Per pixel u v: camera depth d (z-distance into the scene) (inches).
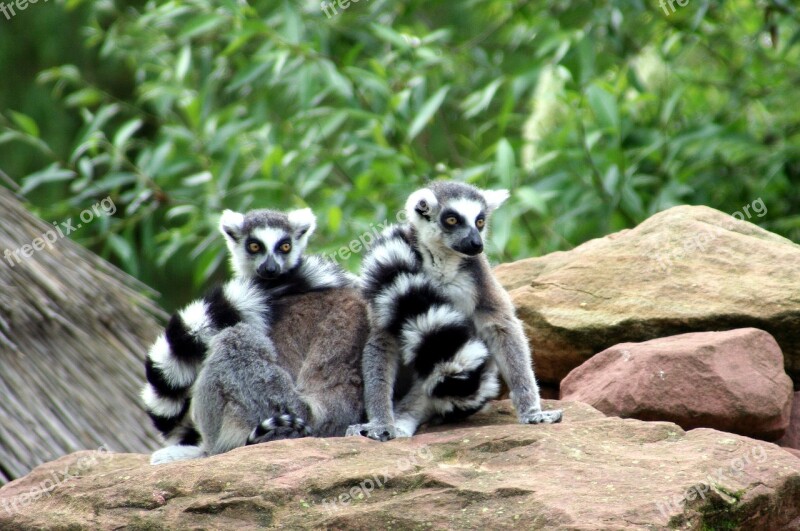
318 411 335.9
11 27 980.6
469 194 376.5
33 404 443.8
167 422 353.1
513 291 401.7
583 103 594.2
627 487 249.0
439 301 333.1
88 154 906.1
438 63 708.0
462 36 842.8
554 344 379.2
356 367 345.4
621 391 326.3
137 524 266.7
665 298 368.8
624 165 575.5
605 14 615.8
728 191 633.6
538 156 637.3
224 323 349.1
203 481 274.2
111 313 525.0
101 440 460.1
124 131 668.7
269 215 489.7
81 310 504.1
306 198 739.4
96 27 786.2
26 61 989.8
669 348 328.8
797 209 623.8
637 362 328.5
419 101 642.8
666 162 612.7
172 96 704.4
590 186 598.5
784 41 667.4
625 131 623.2
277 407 332.5
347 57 639.1
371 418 323.3
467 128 892.0
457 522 245.3
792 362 353.1
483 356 322.0
